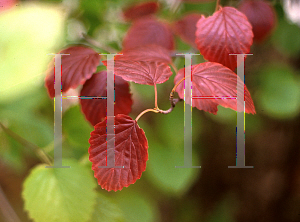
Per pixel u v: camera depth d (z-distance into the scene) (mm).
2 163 1188
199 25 785
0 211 937
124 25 944
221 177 1744
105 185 737
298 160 1589
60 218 781
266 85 1119
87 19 935
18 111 912
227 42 780
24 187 788
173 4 899
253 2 867
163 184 930
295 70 1193
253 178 1701
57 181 793
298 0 926
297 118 1522
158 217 1684
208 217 1755
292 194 1632
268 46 1185
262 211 1677
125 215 932
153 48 797
